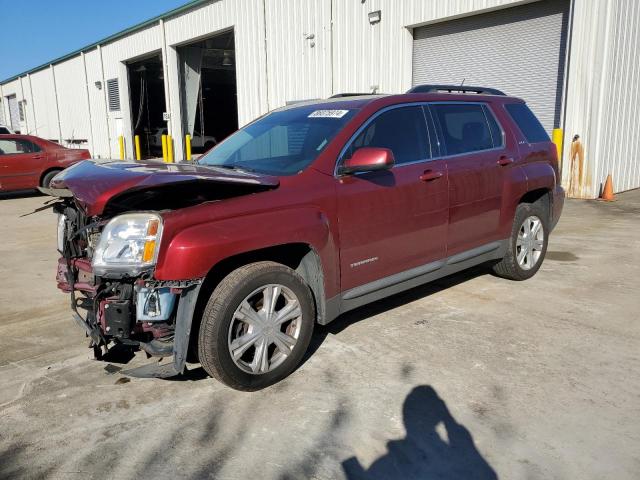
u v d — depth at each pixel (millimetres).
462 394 3342
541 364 3713
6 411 3262
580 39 10281
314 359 3865
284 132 4305
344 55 14461
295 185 3584
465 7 11734
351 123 4020
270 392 3430
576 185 10836
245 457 2785
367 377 3588
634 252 6699
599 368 3643
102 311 3236
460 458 2740
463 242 4754
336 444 2879
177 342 3131
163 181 3035
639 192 11641
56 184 3492
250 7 17078
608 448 2791
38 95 35781
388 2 13180
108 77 26844
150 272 3070
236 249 3205
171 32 21188
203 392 3459
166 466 2723
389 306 4906
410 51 13242
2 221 9898
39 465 2742
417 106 4512
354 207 3828
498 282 5566
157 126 28609
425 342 4105
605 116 10430
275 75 16672
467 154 4770
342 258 3809
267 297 3412
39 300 5344
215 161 4438
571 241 7352
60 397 3418
